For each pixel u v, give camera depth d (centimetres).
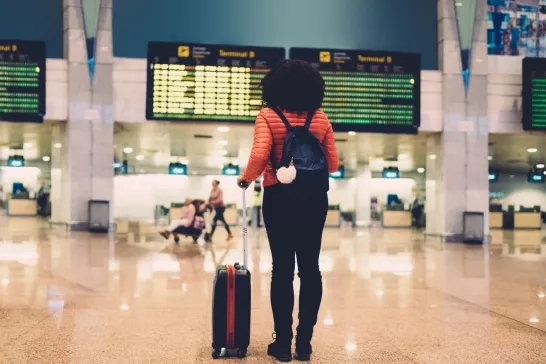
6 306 547
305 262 381
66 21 1539
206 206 1450
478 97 1625
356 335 450
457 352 400
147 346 405
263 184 384
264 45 1653
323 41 1673
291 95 382
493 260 1099
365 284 742
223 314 372
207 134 1873
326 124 395
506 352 400
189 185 3434
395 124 1480
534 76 1549
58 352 385
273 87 384
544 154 2486
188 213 1405
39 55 1442
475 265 999
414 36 1698
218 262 968
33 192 3434
